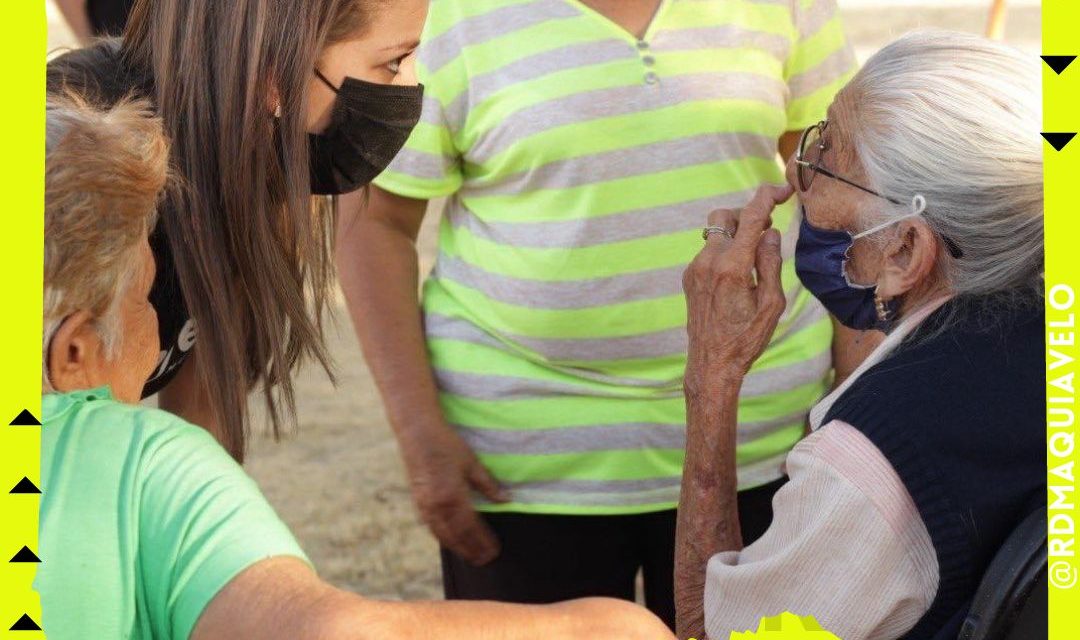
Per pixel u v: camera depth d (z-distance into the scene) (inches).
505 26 82.4
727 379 69.7
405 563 145.4
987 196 57.6
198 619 42.4
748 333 69.1
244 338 66.1
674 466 86.7
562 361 86.1
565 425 86.7
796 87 88.1
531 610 44.7
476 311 88.7
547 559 90.7
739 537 70.6
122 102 53.1
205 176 61.0
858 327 67.4
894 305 63.2
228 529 43.8
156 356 54.5
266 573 42.8
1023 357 56.8
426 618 42.7
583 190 82.1
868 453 55.7
